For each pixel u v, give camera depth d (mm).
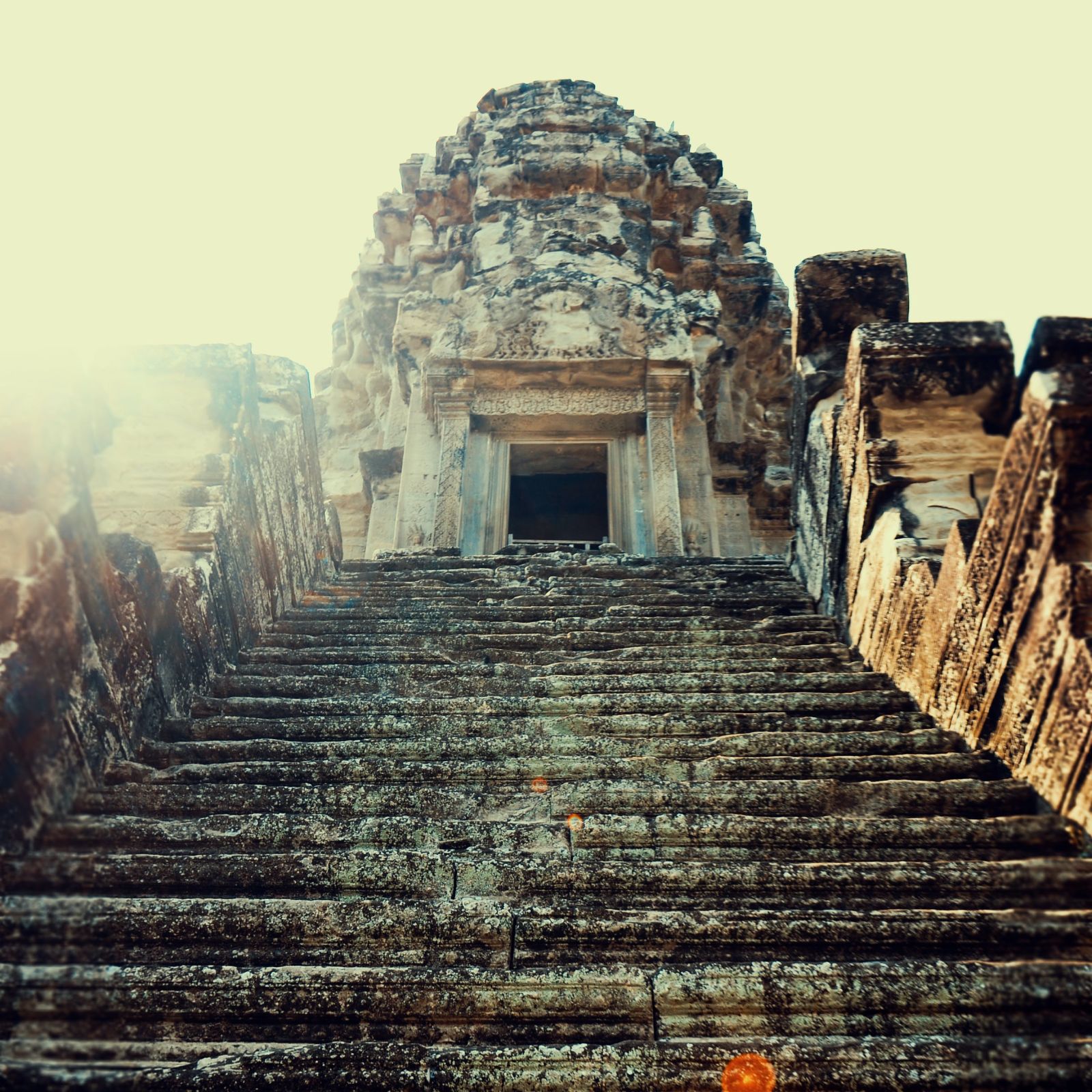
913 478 5301
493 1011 2826
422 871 3377
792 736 4430
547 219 14977
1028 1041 2689
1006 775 4129
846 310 6926
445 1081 2586
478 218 15453
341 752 4340
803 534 7184
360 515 16109
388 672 5391
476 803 3883
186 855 3441
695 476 12750
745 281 17188
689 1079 2592
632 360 12289
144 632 4520
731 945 3088
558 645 5969
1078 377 3887
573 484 17859
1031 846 3617
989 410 5270
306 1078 2586
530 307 12703
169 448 5723
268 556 6406
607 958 3049
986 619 4277
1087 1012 2838
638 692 5152
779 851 3602
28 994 2854
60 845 3521
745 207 18656
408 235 17422
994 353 5176
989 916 3152
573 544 10703
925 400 5297
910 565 5004
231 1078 2582
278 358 7484
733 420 16219
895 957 3066
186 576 5109
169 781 4090
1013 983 2869
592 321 12562
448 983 2879
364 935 3094
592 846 3605
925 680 4820
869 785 3947
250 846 3561
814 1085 2580
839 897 3314
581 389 12438
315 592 7320
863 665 5594
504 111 17875
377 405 16406
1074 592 3779
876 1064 2617
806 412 6949
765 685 5199
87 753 3902
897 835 3643
